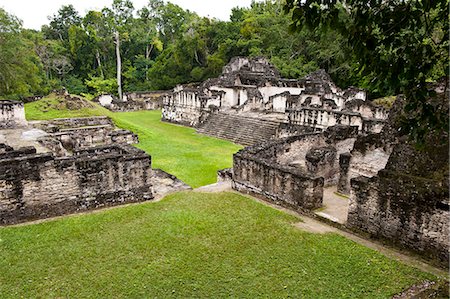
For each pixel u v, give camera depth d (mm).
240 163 13484
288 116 23609
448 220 8133
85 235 9812
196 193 13227
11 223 10562
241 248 9133
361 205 9867
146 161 12516
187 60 50781
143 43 61125
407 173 9234
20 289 7508
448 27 4645
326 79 32531
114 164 11930
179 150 22500
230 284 7676
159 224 10430
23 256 8727
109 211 11477
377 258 8625
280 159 15312
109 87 55406
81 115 27938
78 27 57656
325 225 10625
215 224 10445
